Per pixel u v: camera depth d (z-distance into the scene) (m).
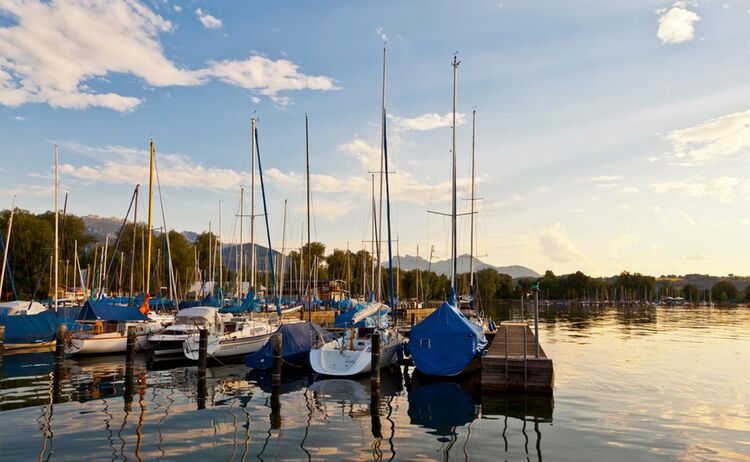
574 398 17.95
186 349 24.42
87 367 24.48
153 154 34.47
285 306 42.56
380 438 13.17
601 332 47.41
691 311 112.94
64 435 13.11
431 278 105.81
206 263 89.94
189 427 14.01
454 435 13.48
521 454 11.95
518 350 23.12
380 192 34.56
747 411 16.00
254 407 16.52
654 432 13.70
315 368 22.39
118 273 72.19
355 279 91.12
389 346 24.41
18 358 26.61
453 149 32.66
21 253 64.12
